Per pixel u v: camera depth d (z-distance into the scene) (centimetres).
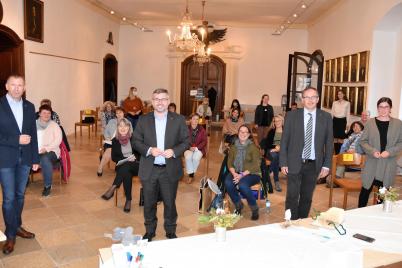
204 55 1182
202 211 470
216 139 1186
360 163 488
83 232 413
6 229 357
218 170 738
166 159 356
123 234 256
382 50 772
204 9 1245
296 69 1159
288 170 384
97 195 550
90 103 1281
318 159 377
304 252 226
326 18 1173
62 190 570
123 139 521
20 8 832
